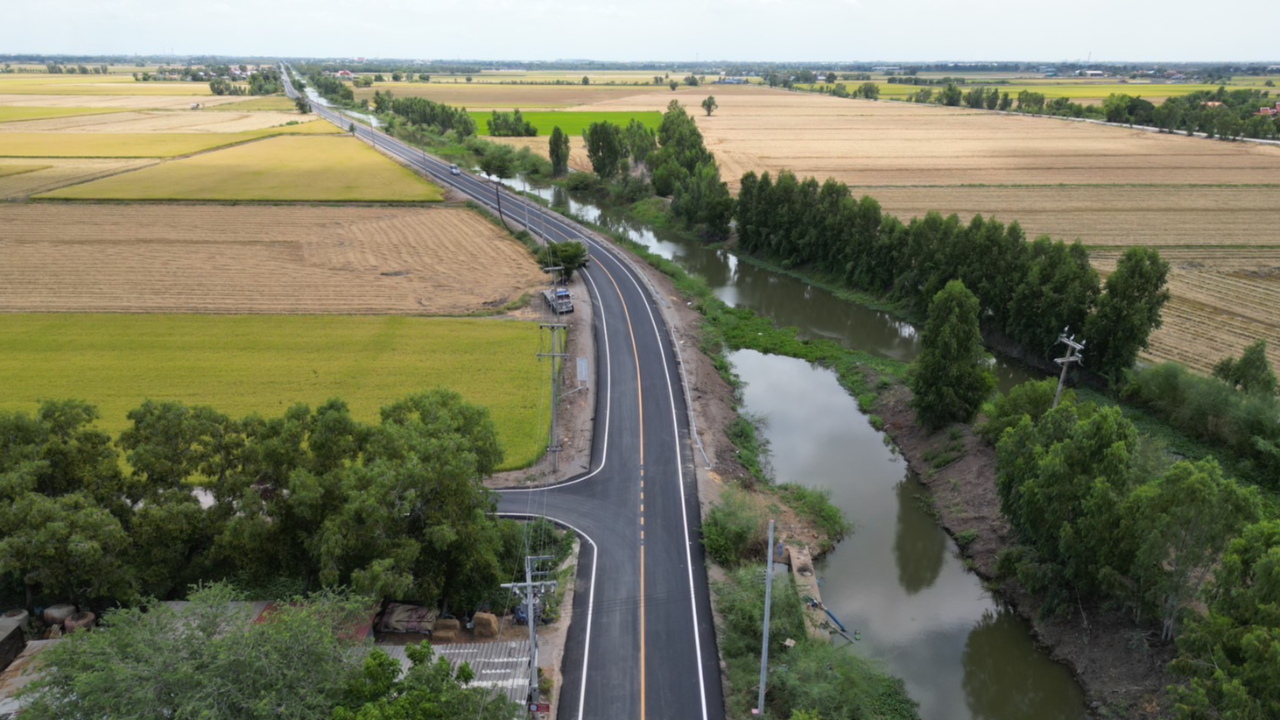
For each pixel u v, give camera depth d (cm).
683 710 4347
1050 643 4966
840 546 6141
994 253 9788
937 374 7275
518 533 5494
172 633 3616
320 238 14338
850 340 10562
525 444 7112
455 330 9919
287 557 4866
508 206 16975
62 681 3397
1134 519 4434
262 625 3550
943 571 5828
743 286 13012
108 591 4494
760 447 7644
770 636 4806
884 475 7206
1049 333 9000
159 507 4691
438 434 5088
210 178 19050
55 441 4759
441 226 15325
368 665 3369
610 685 4506
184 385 8188
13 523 4250
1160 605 4462
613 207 18512
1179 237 13525
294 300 11050
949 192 17288
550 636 4881
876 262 11788
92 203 16388
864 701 4347
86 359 8856
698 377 8681
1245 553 3950
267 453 4844
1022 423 5472
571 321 10256
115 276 11944
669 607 5156
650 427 7506
